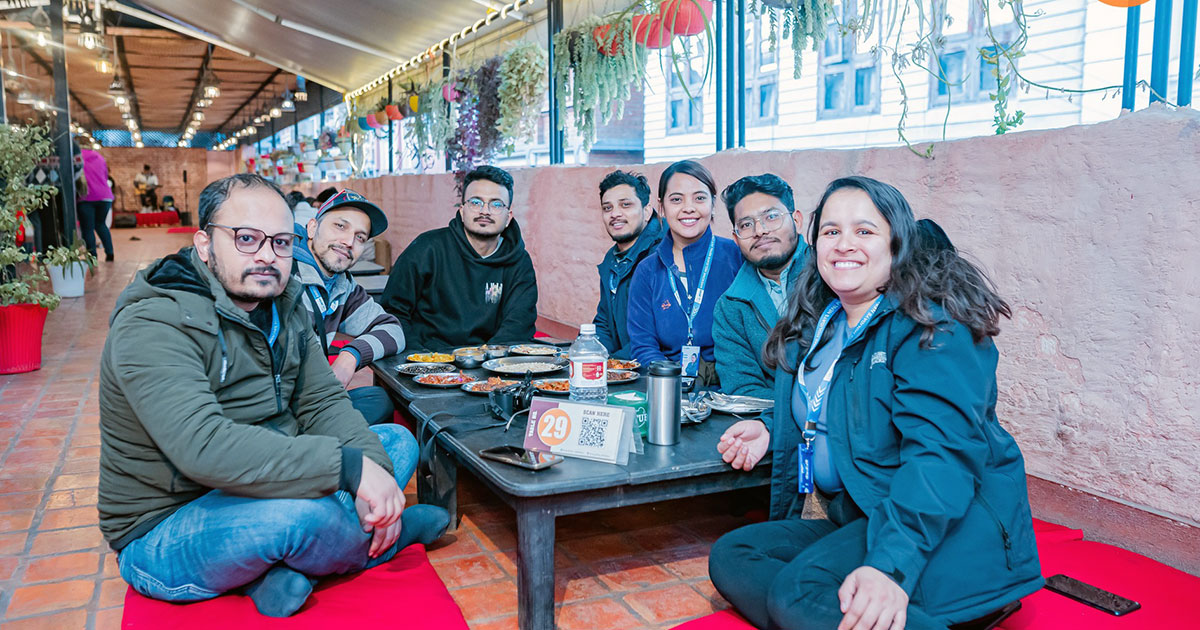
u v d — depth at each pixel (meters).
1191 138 2.34
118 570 2.53
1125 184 2.51
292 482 2.01
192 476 1.94
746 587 1.96
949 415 1.77
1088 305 2.64
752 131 4.54
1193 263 2.36
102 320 7.56
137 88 25.44
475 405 2.72
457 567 2.61
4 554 2.65
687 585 2.50
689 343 3.30
